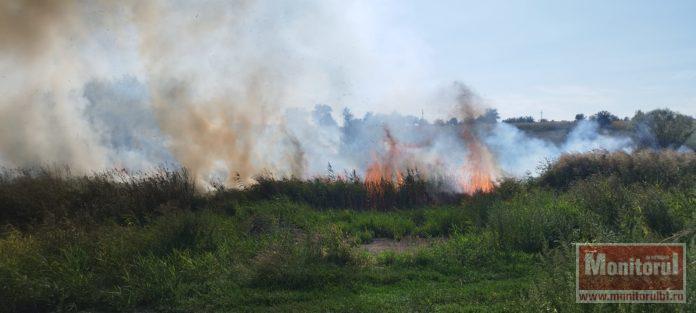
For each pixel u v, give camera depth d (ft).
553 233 32.73
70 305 23.21
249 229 36.19
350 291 25.09
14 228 35.19
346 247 30.12
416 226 41.29
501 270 28.45
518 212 35.29
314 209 46.75
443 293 24.34
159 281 24.90
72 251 27.91
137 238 30.17
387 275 27.12
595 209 36.17
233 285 25.50
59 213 38.63
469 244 32.27
